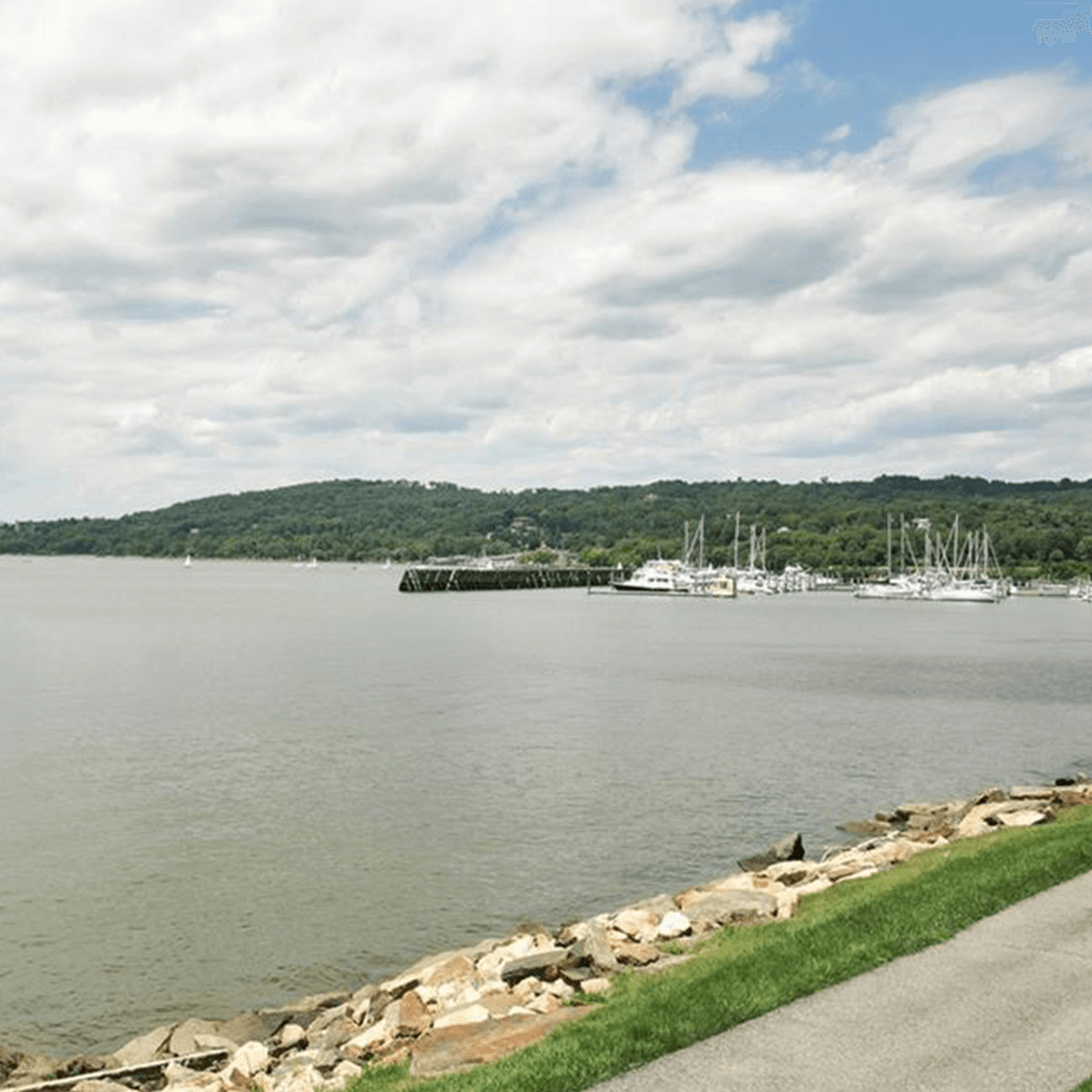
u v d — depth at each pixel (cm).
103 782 3769
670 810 3406
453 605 17938
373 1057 1512
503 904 2519
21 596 19425
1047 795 3066
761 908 1797
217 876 2700
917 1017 1125
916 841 2692
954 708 5956
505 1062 1082
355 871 2748
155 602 17912
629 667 8081
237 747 4466
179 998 2025
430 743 4600
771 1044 1070
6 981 2095
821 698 6338
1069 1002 1160
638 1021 1136
